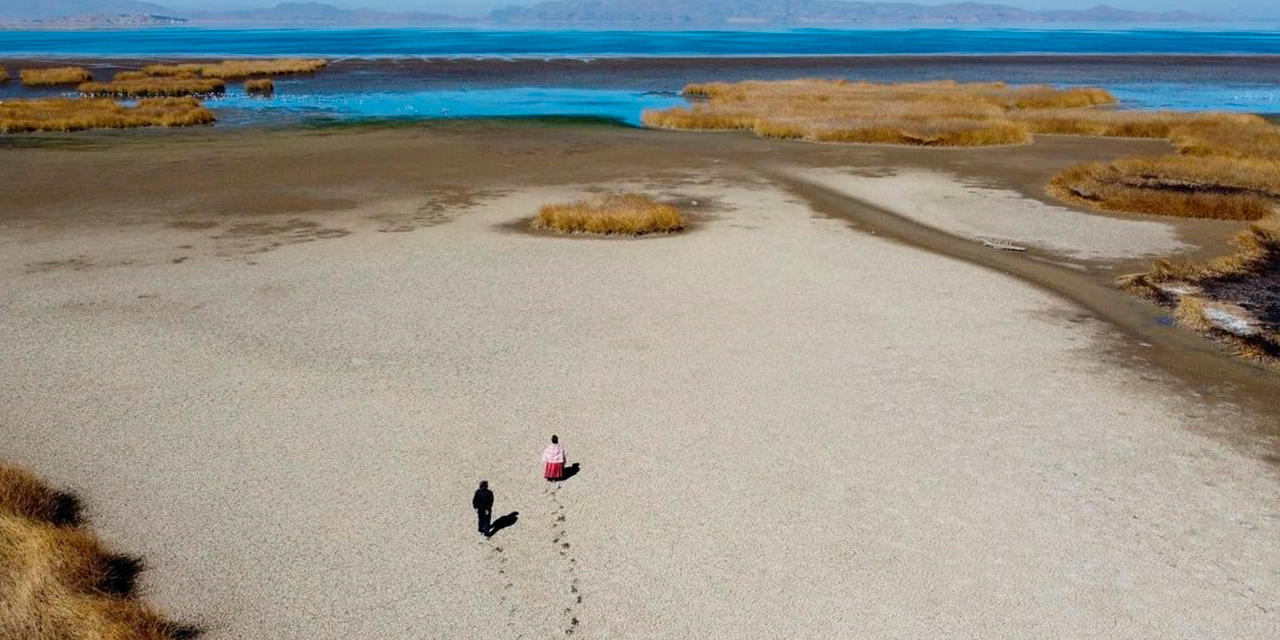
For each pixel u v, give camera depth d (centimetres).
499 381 2102
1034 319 2584
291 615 1310
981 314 2614
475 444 1805
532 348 2306
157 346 2306
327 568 1416
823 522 1543
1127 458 1770
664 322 2506
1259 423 1931
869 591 1367
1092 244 3488
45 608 1252
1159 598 1358
